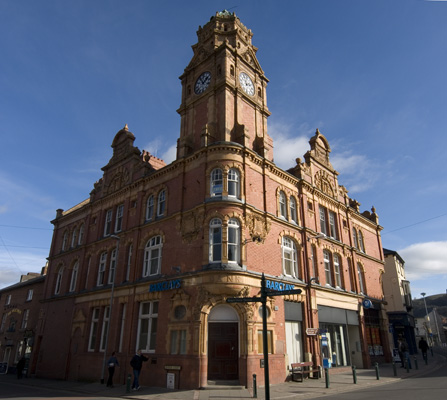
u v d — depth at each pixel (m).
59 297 29.25
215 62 25.06
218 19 27.27
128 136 28.66
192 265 19.39
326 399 13.16
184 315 18.58
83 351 24.30
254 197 21.25
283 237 23.12
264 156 22.98
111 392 17.36
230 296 18.02
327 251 27.12
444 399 11.70
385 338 30.89
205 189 20.39
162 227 22.28
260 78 27.34
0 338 38.47
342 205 30.27
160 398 14.85
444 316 114.56
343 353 25.05
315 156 28.89
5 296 41.72
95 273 26.89
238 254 19.17
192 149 23.48
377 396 13.15
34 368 28.89
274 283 20.25
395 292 40.91
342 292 26.31
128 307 22.05
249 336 17.50
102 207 28.94
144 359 18.25
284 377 18.86
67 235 33.09
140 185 25.25
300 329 21.91
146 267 22.83
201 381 16.59
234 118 23.23
